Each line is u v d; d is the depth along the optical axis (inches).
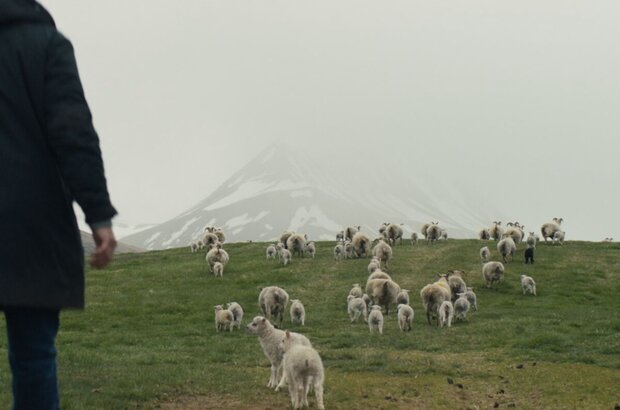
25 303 159.0
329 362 803.4
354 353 856.3
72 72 169.9
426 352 928.9
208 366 764.6
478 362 823.1
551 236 2374.5
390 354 863.7
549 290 1611.7
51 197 166.1
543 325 1143.0
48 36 169.8
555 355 866.1
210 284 1728.6
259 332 642.8
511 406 597.6
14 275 158.6
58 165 169.2
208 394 598.2
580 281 1706.4
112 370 701.9
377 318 1131.3
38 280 161.5
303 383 546.6
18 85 164.4
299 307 1259.2
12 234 159.2
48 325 168.7
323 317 1334.9
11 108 164.1
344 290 1611.7
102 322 1307.8
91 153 164.4
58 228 166.6
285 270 1866.4
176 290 1654.8
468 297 1405.0
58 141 162.1
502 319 1243.2
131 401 557.9
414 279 1717.5
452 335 1075.9
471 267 1868.8
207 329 1221.1
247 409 546.3
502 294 1577.3
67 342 1055.6
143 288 1697.8
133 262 2251.5
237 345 986.7
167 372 687.7
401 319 1140.5
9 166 162.1
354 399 597.9
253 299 1542.8
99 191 163.6
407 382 682.8
